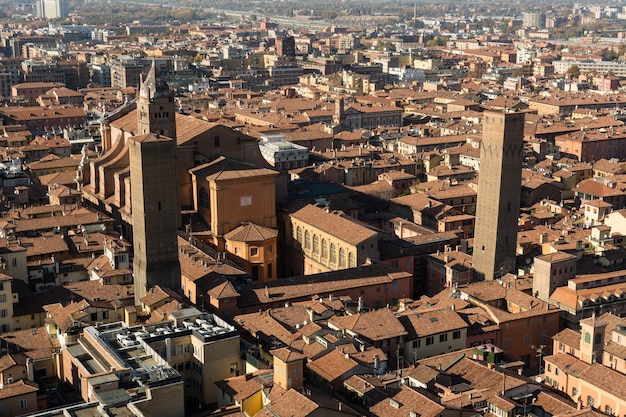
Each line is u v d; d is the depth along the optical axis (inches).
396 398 6441.9
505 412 6358.3
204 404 7185.0
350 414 6141.7
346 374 6865.2
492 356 7608.3
